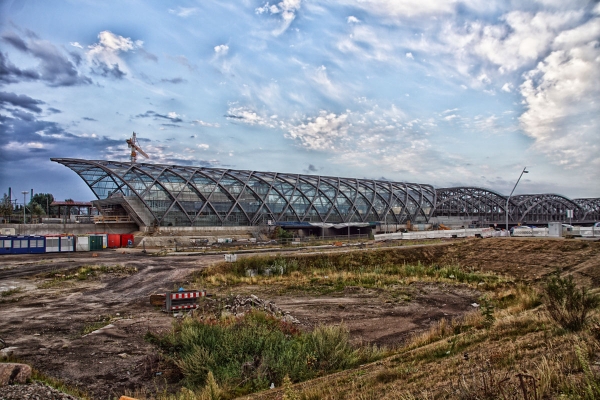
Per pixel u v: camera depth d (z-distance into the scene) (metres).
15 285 31.08
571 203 141.50
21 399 9.11
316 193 96.00
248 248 60.81
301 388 10.76
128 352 15.11
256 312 19.28
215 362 12.98
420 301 26.05
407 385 9.09
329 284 32.69
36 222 81.31
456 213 125.69
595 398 5.59
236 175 89.12
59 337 17.16
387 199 108.50
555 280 13.27
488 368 8.76
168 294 22.88
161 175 78.81
